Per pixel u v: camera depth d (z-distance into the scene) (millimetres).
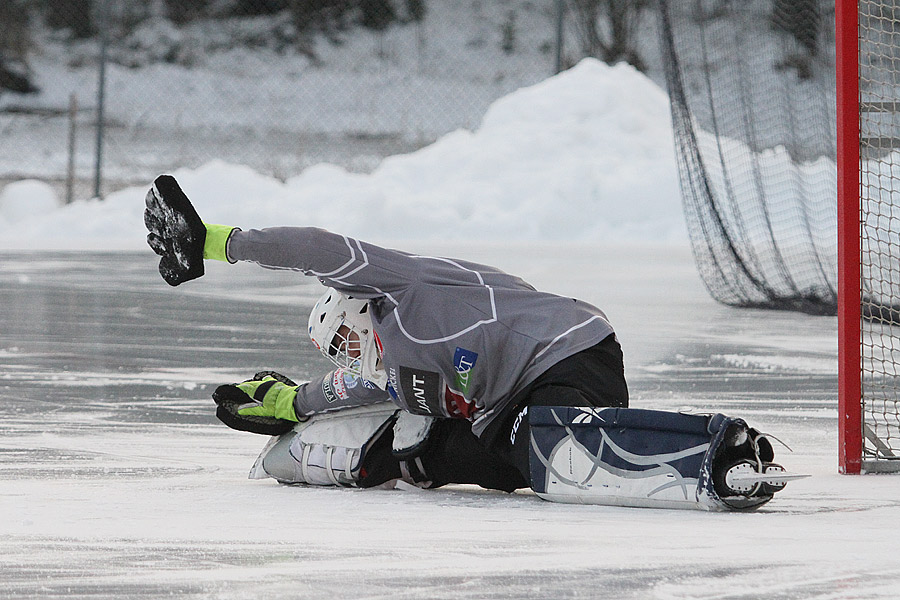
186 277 11055
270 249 11023
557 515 10148
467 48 119312
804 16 56969
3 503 10836
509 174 61344
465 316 11234
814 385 19797
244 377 20203
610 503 10477
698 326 27906
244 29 119500
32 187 66375
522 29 122062
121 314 28984
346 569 8188
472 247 51312
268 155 98312
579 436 10523
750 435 10195
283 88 112062
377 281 11266
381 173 63031
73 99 66688
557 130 63906
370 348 11727
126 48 116000
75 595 7594
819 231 45094
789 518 10031
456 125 107500
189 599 7496
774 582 7863
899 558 8523
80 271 40281
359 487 11945
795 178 50219
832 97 55156
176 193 10867
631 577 7988
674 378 20391
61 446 14391
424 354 11242
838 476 12641
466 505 10797
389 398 11969
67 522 9852
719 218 36875
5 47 109562
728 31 57594
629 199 58719
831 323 28984
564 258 45688
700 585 7793
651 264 43781
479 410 11484
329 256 11109
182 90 110438
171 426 15906
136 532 9414
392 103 110688
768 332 27031
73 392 18562
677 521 9820
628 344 24672
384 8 121625
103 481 12219
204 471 12961
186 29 119062
